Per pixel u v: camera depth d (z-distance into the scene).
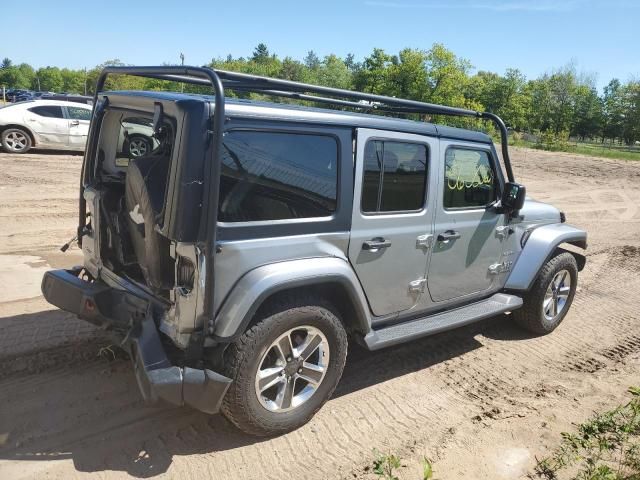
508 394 4.20
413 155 3.90
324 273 3.29
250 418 3.18
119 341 3.46
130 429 3.39
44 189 10.69
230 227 2.98
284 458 3.24
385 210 3.77
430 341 5.11
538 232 5.16
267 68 71.06
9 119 14.53
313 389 3.49
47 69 118.12
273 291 3.08
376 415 3.78
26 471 2.97
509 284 4.99
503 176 4.75
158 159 3.14
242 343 3.06
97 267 3.89
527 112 63.69
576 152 36.53
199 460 3.17
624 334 5.61
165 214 2.86
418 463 3.28
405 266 3.96
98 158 3.85
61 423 3.39
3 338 4.33
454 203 4.30
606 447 3.40
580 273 7.84
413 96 37.72
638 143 82.44
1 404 3.52
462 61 38.88
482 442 3.53
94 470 3.02
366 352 4.75
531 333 5.45
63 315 4.83
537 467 3.31
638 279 7.68
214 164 2.75
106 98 3.69
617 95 83.00
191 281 2.91
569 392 4.28
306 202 3.31
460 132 4.32
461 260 4.41
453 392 4.18
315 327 3.37
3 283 5.56
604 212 13.55
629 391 3.93
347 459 3.28
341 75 70.56
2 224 8.02
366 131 3.57
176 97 3.04
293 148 3.23
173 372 2.91
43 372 3.92
